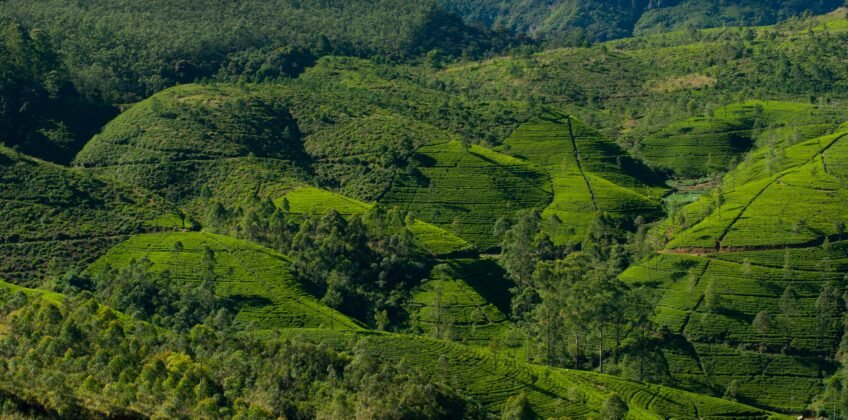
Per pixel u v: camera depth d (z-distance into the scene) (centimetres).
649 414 15400
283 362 13838
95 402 11138
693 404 16250
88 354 12500
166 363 12875
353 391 13475
